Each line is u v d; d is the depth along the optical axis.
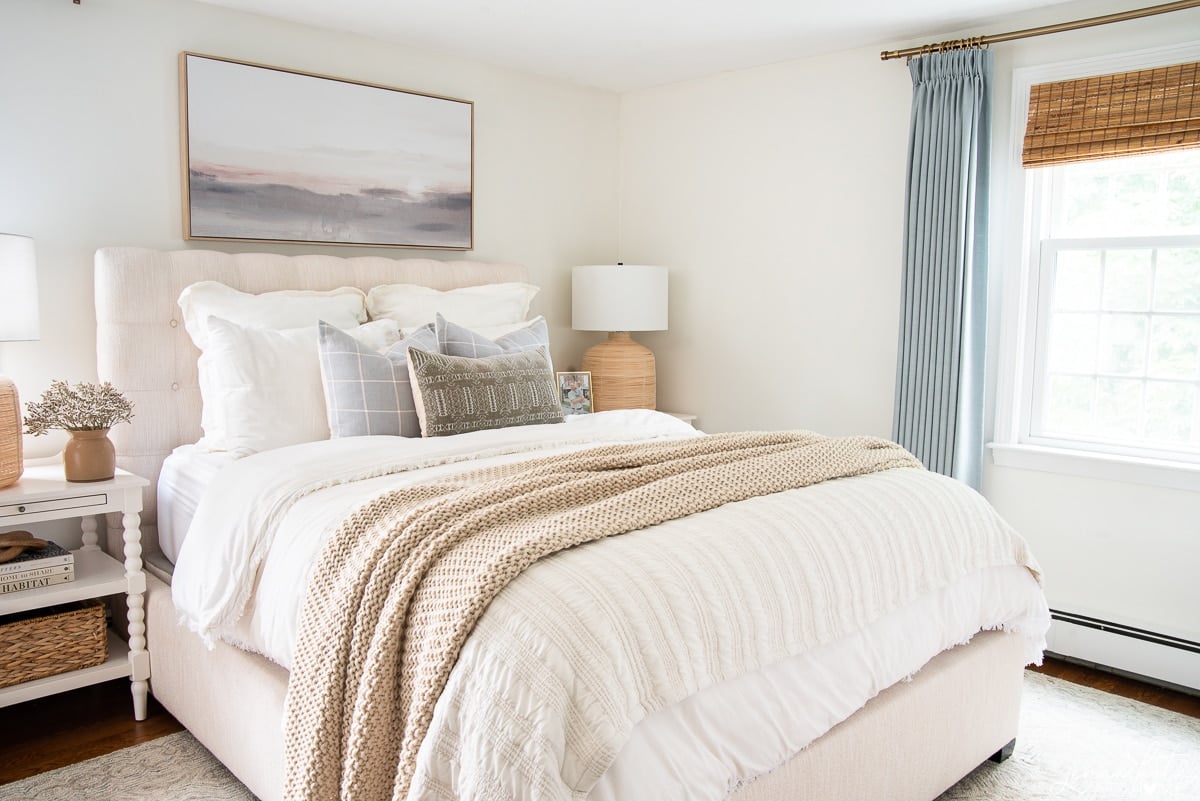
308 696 1.73
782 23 3.45
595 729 1.38
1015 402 3.45
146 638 2.71
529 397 2.98
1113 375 3.28
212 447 2.84
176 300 3.04
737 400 4.35
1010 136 3.38
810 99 3.95
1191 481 3.00
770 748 1.67
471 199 4.03
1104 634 3.17
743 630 1.65
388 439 2.59
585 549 1.68
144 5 3.08
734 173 4.26
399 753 1.60
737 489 2.08
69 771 2.40
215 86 3.24
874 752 1.96
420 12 3.35
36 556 2.57
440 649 1.51
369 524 1.87
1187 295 3.10
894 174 3.70
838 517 2.02
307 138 3.49
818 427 4.04
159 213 3.18
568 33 3.61
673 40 3.71
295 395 2.77
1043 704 2.91
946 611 2.17
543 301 4.45
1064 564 3.33
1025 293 3.43
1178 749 2.61
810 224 3.99
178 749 2.53
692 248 4.47
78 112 2.97
